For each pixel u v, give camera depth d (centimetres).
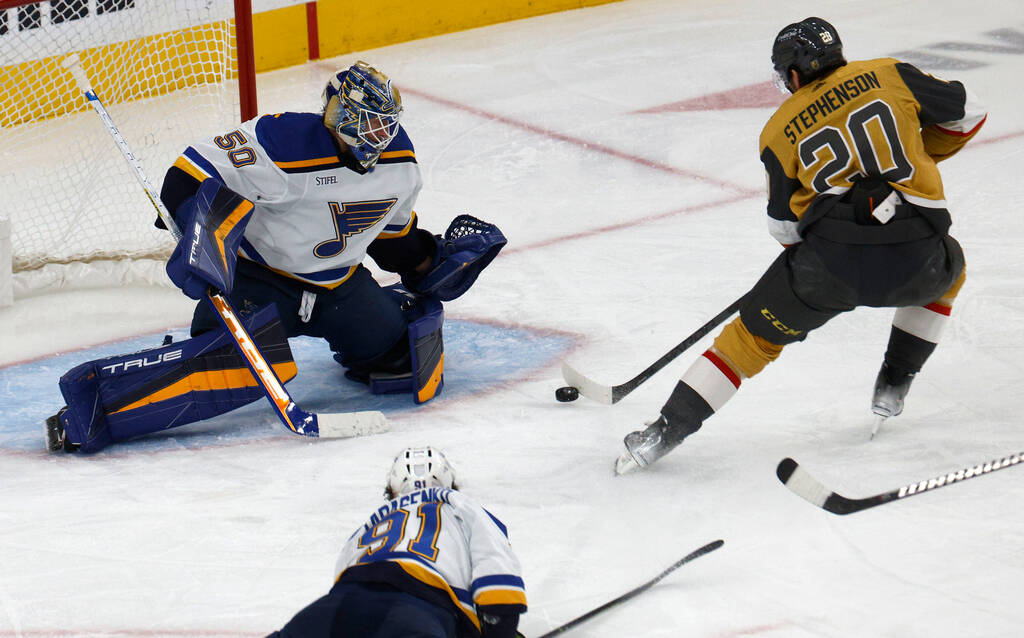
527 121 3278
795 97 1383
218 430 1734
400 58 3897
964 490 1397
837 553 1287
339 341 1809
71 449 1675
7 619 1220
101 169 2814
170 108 3033
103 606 1240
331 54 3906
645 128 3184
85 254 2412
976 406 1628
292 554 1334
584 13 4391
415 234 1825
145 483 1541
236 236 1584
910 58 3659
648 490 1453
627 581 1259
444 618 959
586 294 2211
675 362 1889
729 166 2892
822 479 1447
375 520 1042
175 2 3111
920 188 1340
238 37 2347
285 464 1585
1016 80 3391
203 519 1424
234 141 1625
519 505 1430
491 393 1817
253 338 1667
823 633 1147
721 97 3412
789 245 1436
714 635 1151
